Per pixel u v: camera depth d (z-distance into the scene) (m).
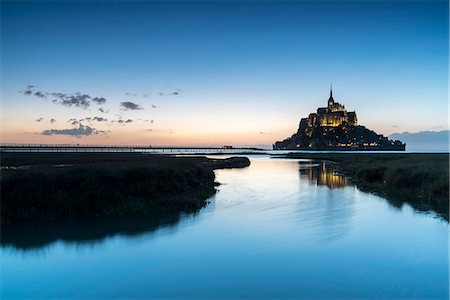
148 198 19.28
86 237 13.45
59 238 13.28
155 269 10.23
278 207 19.95
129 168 21.73
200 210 18.84
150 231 14.34
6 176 17.73
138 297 8.50
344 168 54.75
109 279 9.52
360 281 9.26
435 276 9.55
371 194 24.80
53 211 16.20
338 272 9.90
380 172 33.34
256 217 17.12
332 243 12.65
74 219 16.06
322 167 63.19
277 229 14.71
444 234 13.77
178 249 12.04
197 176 28.58
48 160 44.00
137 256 11.34
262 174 45.81
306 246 12.34
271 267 10.30
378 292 8.60
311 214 17.88
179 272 9.98
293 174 45.62
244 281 9.34
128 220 16.19
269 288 8.91
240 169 57.12
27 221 15.48
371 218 16.75
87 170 20.38
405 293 8.55
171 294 8.64
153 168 22.75
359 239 13.12
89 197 17.50
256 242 12.80
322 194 25.33
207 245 12.50
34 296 8.58
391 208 19.23
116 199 18.09
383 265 10.40
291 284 9.13
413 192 23.53
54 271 10.12
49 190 17.11
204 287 9.00
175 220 16.34
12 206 15.98
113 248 12.16
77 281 9.43
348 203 21.14
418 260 10.79
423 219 16.42
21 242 12.77
